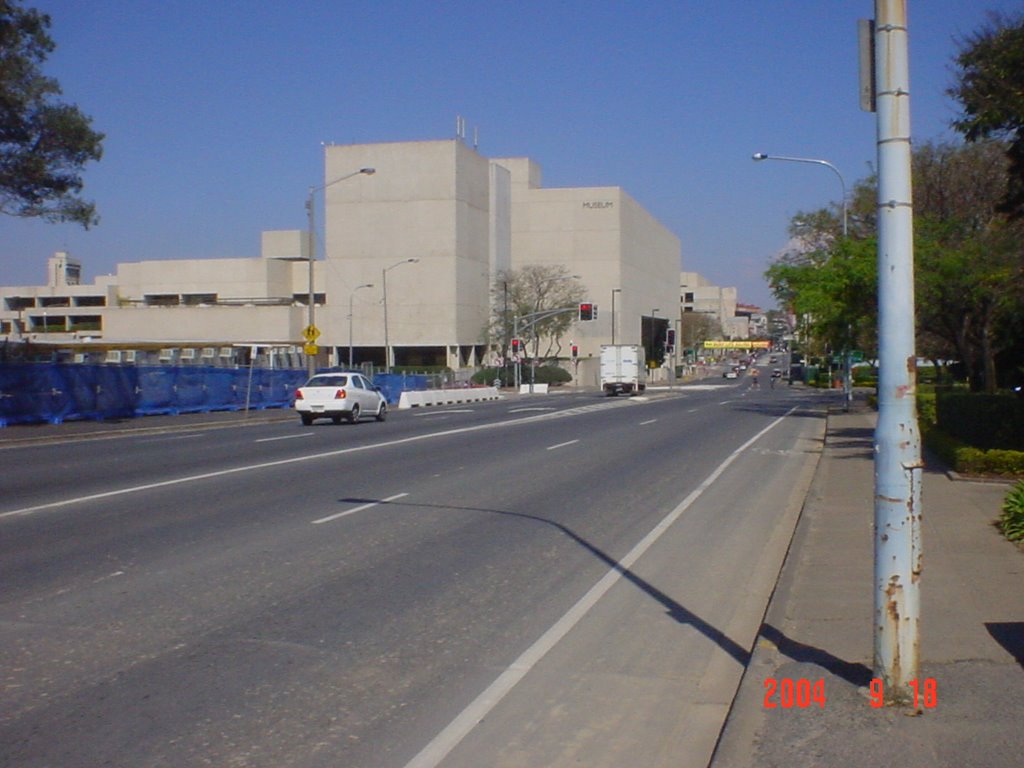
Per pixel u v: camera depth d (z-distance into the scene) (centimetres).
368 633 847
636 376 7525
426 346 9194
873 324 4062
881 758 551
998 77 1791
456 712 664
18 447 2647
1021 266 2952
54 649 789
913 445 620
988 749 557
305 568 1096
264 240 10306
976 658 718
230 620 879
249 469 2064
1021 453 1806
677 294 15150
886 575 624
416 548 1220
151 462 2214
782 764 551
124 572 1063
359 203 9175
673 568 1145
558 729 639
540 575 1088
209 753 588
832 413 4416
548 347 10431
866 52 632
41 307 10388
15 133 3275
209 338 8969
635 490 1812
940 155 3841
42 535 1274
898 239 618
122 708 661
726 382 12262
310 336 4488
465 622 889
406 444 2728
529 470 2098
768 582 1078
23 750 590
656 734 634
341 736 618
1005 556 1098
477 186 9631
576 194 10662
